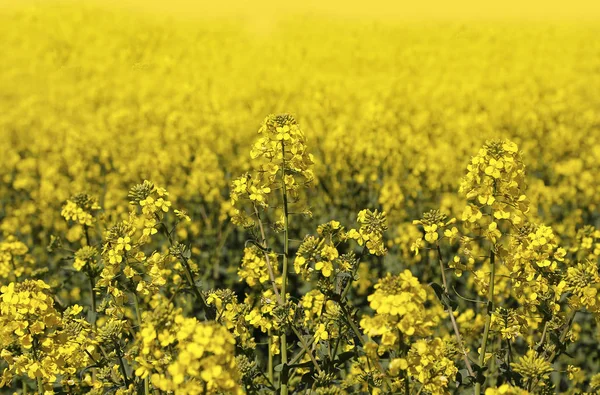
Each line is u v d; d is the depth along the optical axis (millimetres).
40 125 13539
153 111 13508
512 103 14219
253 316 3414
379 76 16141
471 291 6598
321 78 15664
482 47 19281
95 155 11844
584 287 3248
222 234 7754
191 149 12055
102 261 3682
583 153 11188
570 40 19969
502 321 3303
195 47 19219
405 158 10859
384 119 12273
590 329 5828
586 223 8555
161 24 21188
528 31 21297
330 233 3566
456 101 14336
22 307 2887
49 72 16922
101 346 3393
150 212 3398
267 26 22938
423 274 7035
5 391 4941
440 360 2777
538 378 3064
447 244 7086
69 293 6516
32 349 3053
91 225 5016
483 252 7000
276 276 3869
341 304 3203
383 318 2555
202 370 2273
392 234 7750
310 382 3395
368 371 3229
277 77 16203
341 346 3789
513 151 3109
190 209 8625
